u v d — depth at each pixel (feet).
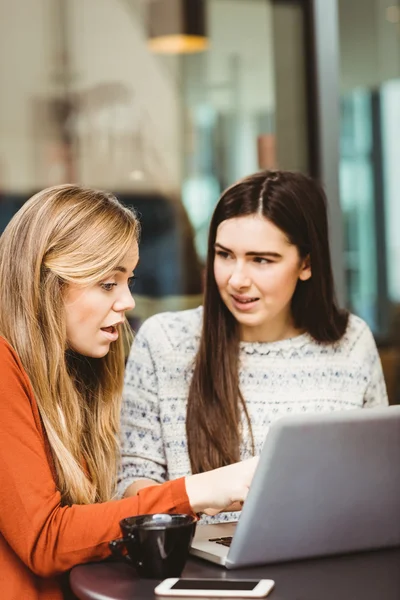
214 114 11.79
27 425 6.12
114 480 7.27
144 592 5.36
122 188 11.41
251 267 7.66
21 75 10.93
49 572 5.93
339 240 12.66
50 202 6.48
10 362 6.23
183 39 11.57
